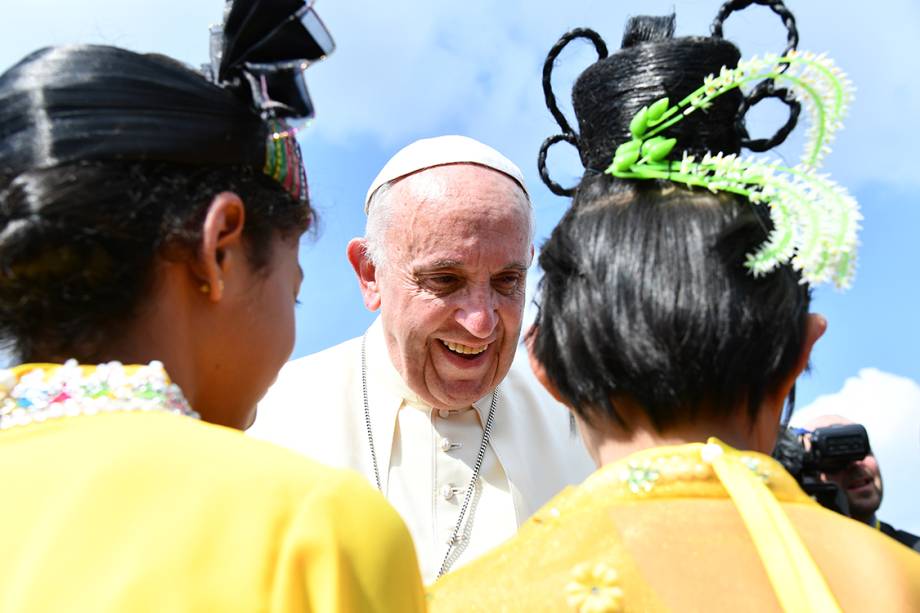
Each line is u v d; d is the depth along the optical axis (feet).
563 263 5.18
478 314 11.32
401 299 11.67
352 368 13.30
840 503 7.93
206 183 4.66
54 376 4.32
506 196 11.45
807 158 5.29
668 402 4.78
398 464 12.49
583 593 4.46
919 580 4.56
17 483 3.94
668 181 5.18
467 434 12.57
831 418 12.60
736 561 4.45
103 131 4.38
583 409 5.08
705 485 4.65
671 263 4.85
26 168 4.33
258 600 3.70
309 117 5.16
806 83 5.28
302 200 5.34
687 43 5.47
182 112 4.58
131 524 3.78
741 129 5.50
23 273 4.30
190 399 4.73
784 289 4.95
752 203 5.13
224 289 4.77
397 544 4.09
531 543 4.81
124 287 4.40
